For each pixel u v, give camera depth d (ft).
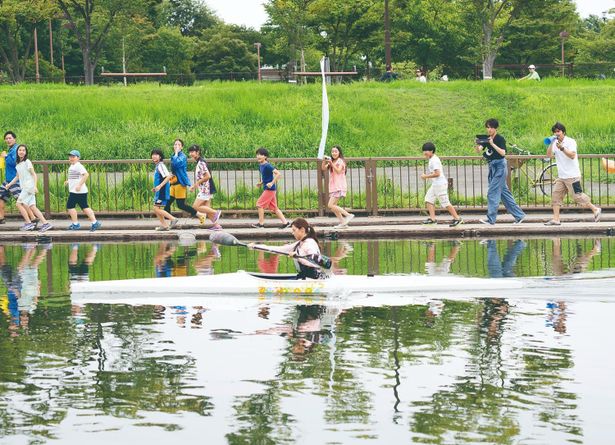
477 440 25.32
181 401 28.84
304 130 118.73
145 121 118.62
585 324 38.01
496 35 183.42
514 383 30.09
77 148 110.73
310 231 46.19
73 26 154.40
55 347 35.35
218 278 47.24
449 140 121.08
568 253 56.75
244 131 117.80
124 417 27.45
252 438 25.71
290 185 91.71
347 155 114.01
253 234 66.80
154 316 40.78
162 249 62.44
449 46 180.96
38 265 55.16
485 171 99.96
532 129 122.31
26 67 201.16
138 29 198.18
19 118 119.55
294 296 45.39
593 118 122.21
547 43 202.18
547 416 27.04
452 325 38.34
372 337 36.42
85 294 46.06
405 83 136.36
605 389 29.30
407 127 123.54
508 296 44.34
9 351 34.78
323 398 28.91
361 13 169.89
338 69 181.37
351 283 46.26
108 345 35.55
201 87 135.13
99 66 214.90
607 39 208.54
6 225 71.97
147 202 79.05
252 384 30.37
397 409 27.84
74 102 123.75
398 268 52.11
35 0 161.17
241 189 81.61
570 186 66.95
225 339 36.35
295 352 34.24
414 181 92.38
